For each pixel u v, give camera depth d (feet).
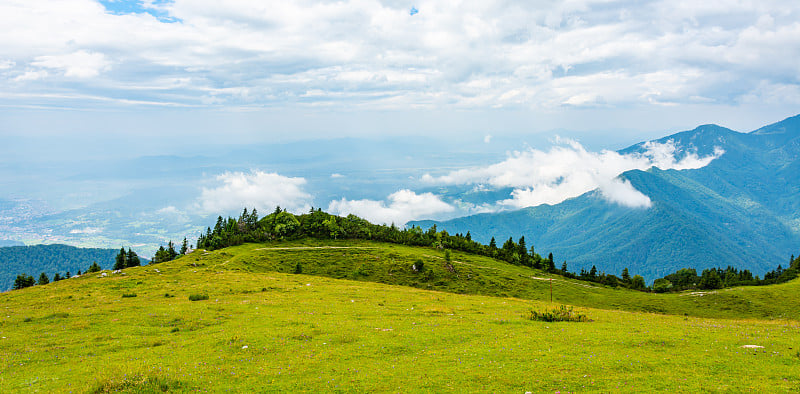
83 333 132.98
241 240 541.75
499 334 111.55
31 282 444.96
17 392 78.74
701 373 72.64
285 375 81.61
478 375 76.59
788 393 61.72
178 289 237.45
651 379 70.74
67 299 209.36
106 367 92.43
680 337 99.55
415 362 86.94
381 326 128.47
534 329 118.42
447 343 103.96
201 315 156.35
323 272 434.30
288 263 448.65
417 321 138.41
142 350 108.47
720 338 97.81
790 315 349.20
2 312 175.73
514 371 77.92
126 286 252.21
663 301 399.24
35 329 139.85
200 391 74.02
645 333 106.01
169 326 140.97
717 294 411.54
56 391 77.46
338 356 94.02
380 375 79.05
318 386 74.74
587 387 68.80
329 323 134.82
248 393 72.69
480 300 224.53
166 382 76.59
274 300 196.44
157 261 538.06
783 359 77.82
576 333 109.19
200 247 578.25
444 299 217.77
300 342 109.09
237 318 151.12
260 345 106.11
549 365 80.28
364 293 229.86
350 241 573.74
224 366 88.84
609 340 98.63
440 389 71.00
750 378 69.15
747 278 581.94
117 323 145.69
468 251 594.65
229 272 340.39
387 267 457.68
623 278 551.18
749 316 358.84
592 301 391.24
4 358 104.99
